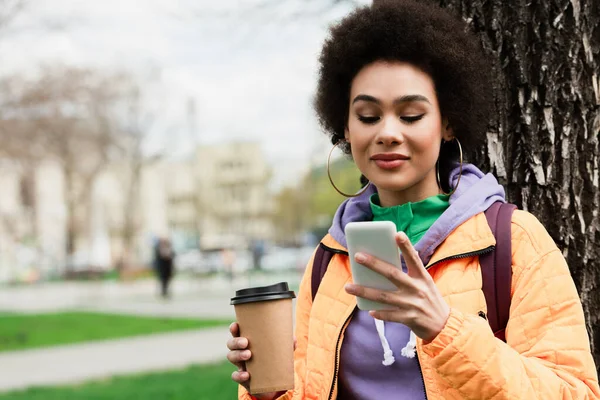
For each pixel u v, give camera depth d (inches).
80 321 638.5
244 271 1526.8
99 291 1182.9
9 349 479.5
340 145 88.1
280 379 73.2
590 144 101.2
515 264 70.9
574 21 102.1
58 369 390.0
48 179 2085.4
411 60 74.5
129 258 1556.3
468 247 71.9
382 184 75.1
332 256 82.3
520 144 103.6
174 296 980.6
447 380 62.9
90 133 1139.9
